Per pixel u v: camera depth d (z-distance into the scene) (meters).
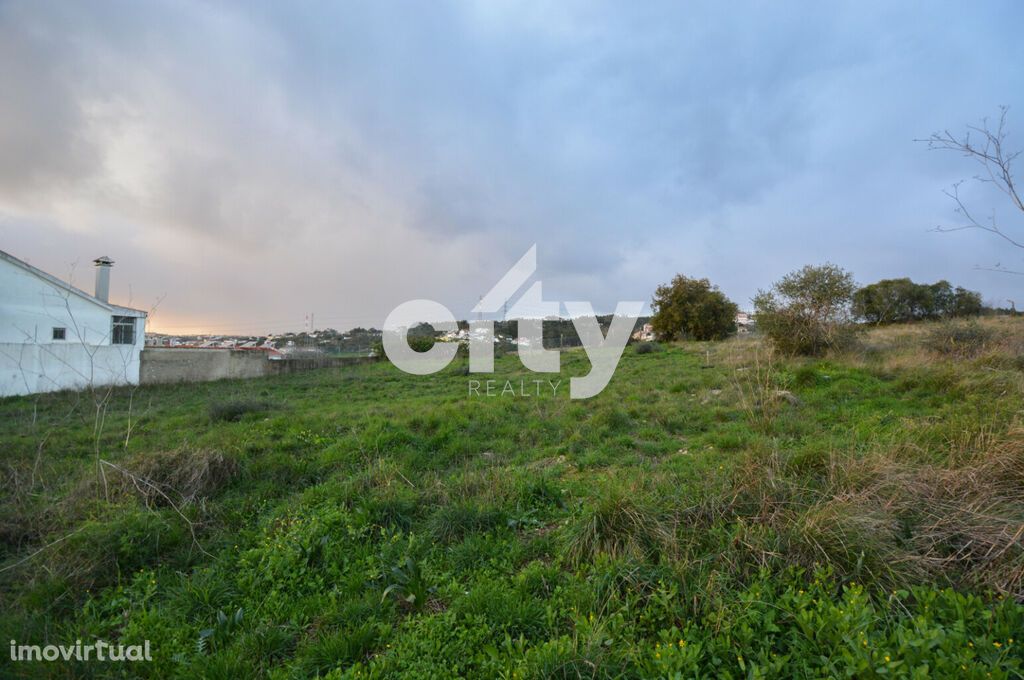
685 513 3.27
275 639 2.66
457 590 2.94
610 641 2.22
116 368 17.92
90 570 3.33
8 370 15.33
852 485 3.30
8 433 8.16
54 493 4.80
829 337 11.36
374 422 7.49
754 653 2.10
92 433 7.61
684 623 2.36
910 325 18.44
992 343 9.44
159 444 6.66
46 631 2.76
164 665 2.53
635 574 2.72
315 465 5.66
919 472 3.33
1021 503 2.98
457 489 4.51
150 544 3.70
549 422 7.29
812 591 2.35
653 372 12.38
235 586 3.24
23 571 3.39
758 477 3.50
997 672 1.70
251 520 4.32
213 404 9.73
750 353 11.86
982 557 2.53
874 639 1.96
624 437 6.20
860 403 6.77
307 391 14.41
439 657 2.38
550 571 3.01
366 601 2.92
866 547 2.57
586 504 3.81
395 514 3.98
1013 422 4.04
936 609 2.18
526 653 2.23
